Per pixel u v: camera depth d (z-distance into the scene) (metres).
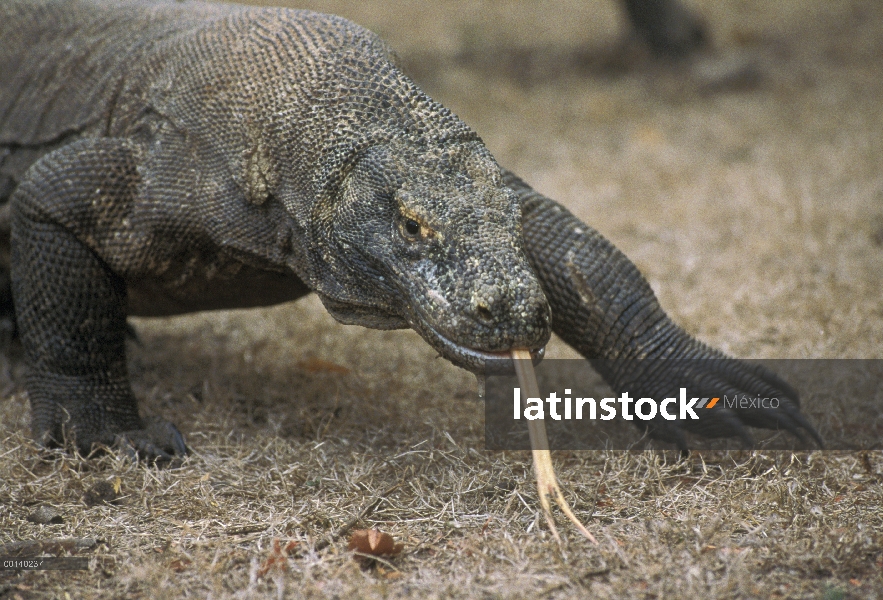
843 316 15.37
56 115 12.23
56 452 11.02
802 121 28.66
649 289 11.65
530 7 46.03
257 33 10.67
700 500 9.95
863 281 16.75
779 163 24.62
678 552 8.72
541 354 8.65
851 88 32.34
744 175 23.61
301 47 10.30
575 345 11.59
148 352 15.16
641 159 25.55
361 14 43.19
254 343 15.32
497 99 31.61
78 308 10.98
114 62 11.94
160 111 10.93
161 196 10.63
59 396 11.26
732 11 44.41
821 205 20.69
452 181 9.05
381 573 8.54
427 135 9.39
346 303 9.69
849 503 9.86
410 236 8.89
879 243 18.84
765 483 10.13
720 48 37.09
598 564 8.52
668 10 34.34
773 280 17.14
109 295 11.12
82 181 10.68
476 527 9.38
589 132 28.52
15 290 11.24
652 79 33.50
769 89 32.38
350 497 10.05
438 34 40.47
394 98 9.68
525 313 8.35
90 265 10.91
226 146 10.29
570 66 35.47
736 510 9.57
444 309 8.52
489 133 28.39
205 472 10.77
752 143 26.81
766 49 37.41
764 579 8.34
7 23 12.93
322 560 8.72
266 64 10.31
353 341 15.58
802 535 9.05
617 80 34.12
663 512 9.66
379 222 9.16
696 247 19.20
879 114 29.09
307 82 10.01
